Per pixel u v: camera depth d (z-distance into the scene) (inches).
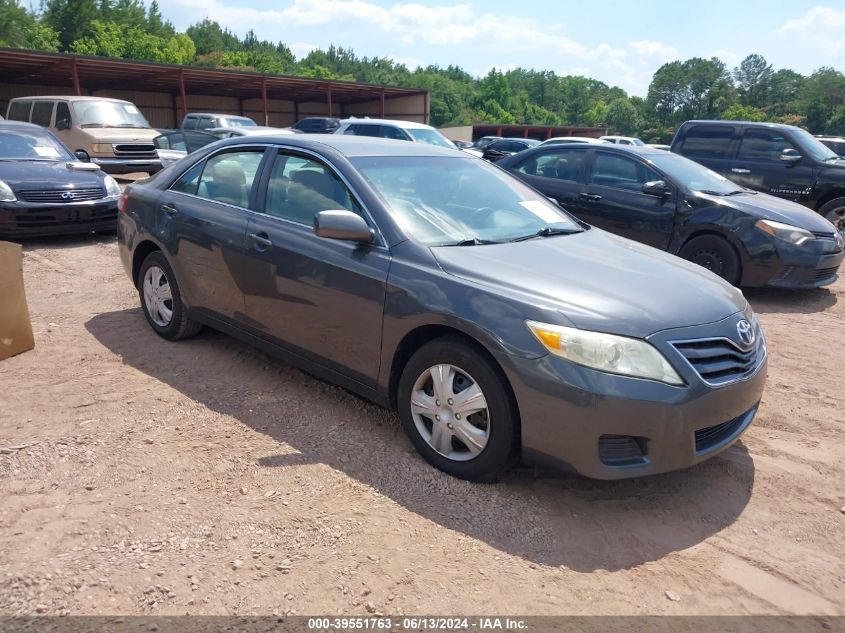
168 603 93.8
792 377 199.5
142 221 196.5
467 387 126.3
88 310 227.6
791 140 407.2
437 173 165.6
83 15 3348.9
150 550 104.7
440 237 142.6
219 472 128.3
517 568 105.4
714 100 6496.1
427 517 117.1
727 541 116.5
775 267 279.6
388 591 98.4
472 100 5620.1
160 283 196.4
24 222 326.3
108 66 1214.9
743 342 126.3
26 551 103.0
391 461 135.2
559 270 131.6
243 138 181.5
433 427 131.2
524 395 115.5
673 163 316.5
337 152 158.1
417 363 131.2
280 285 154.9
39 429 141.6
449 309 124.2
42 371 173.2
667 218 299.9
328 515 116.2
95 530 109.0
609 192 318.0
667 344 115.7
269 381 172.6
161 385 167.3
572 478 132.6
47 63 1149.1
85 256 317.7
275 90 1658.5
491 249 140.3
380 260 137.3
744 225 281.4
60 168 359.6
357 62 6254.9
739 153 423.2
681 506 126.4
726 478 137.5
